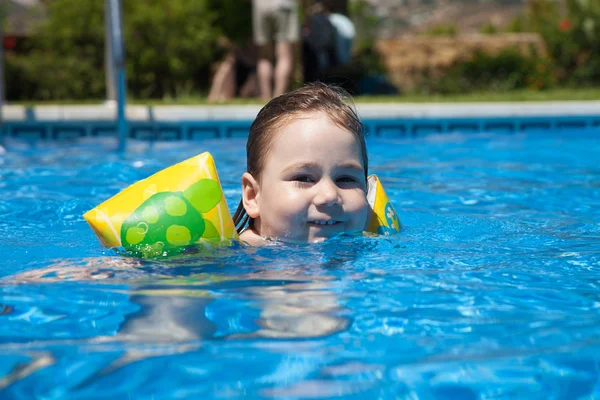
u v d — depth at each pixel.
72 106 7.87
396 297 1.98
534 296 2.02
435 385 1.42
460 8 21.27
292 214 2.49
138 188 2.60
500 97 9.38
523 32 17.06
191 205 2.54
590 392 1.41
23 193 4.06
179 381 1.43
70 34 11.79
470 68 13.62
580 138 7.41
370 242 2.54
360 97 9.47
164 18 11.86
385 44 13.97
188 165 2.62
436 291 2.04
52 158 5.77
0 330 1.74
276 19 9.48
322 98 2.64
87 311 1.87
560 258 2.47
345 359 1.54
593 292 2.06
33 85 11.50
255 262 2.33
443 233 2.93
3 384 1.43
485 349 1.60
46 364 1.52
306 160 2.47
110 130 7.65
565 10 15.42
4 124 7.49
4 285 2.12
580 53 14.19
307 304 1.92
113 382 1.43
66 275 2.21
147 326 1.75
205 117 7.72
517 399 1.37
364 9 16.03
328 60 11.78
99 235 2.54
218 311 1.85
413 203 3.85
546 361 1.53
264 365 1.50
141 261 2.37
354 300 1.95
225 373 1.47
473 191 4.27
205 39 12.14
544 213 3.54
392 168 5.33
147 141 7.36
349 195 2.51
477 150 6.50
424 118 8.00
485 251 2.58
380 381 1.43
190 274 2.21
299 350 1.59
